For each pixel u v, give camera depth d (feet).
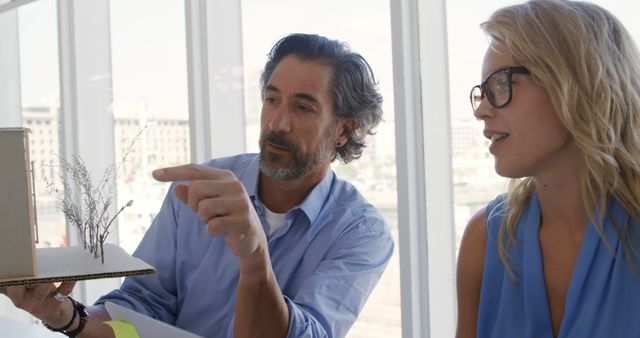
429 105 6.61
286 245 5.48
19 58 12.46
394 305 6.91
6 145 3.12
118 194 10.44
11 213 3.12
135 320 3.18
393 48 6.56
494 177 6.23
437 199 6.63
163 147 9.83
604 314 3.36
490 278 3.90
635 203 3.36
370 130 6.04
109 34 10.87
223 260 5.39
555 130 3.37
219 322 5.39
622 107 3.40
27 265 3.13
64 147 10.89
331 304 4.86
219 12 8.93
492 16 3.59
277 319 4.07
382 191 7.02
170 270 5.72
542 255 3.71
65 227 11.16
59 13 10.79
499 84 3.42
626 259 3.37
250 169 5.81
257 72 8.65
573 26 3.33
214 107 8.97
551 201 3.65
